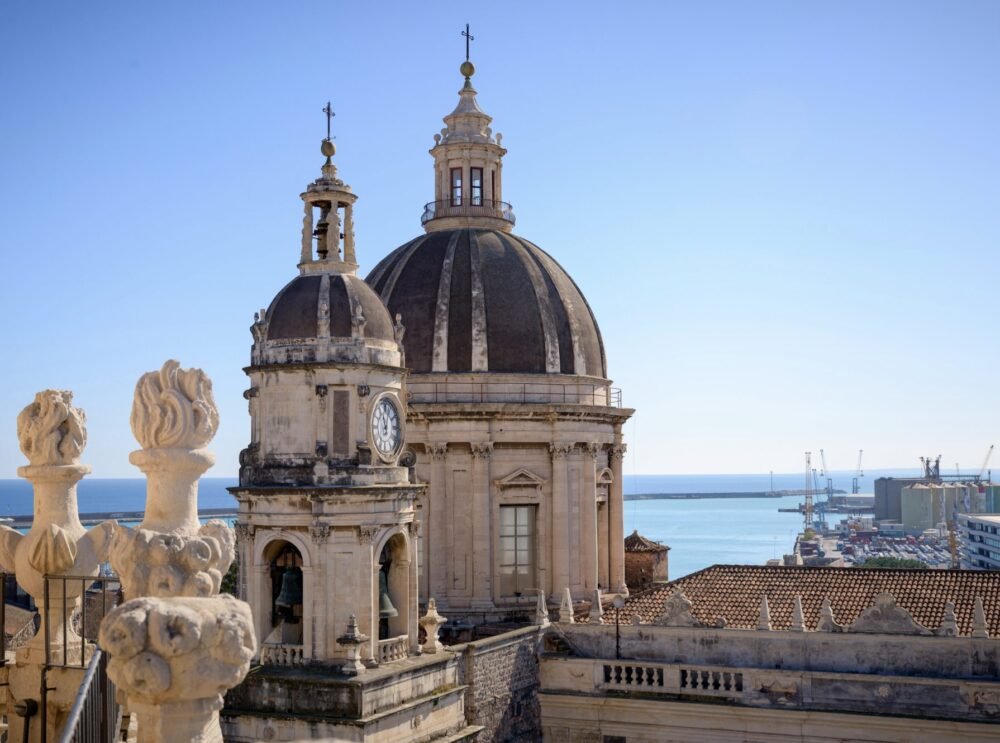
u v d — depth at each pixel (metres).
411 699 42.03
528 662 49.47
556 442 58.78
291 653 41.56
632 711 48.28
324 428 42.62
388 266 62.50
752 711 46.00
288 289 44.91
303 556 41.75
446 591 57.22
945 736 43.72
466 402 57.72
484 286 59.78
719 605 50.59
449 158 64.50
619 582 62.62
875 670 45.41
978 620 44.31
